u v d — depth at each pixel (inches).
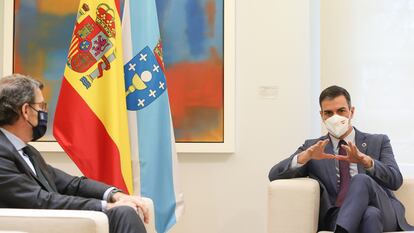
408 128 133.7
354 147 102.1
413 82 133.7
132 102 116.6
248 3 132.6
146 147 115.6
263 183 131.0
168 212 116.3
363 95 135.5
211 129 132.1
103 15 114.3
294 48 131.0
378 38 135.2
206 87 132.5
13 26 135.7
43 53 135.5
